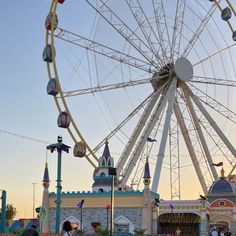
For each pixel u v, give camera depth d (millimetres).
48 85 64938
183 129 74750
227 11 78688
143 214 69938
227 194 70375
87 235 57875
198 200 70375
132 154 70562
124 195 71750
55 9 66062
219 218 69750
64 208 74500
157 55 72812
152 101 71688
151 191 70938
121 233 61344
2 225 49781
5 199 50531
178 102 74625
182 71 73062
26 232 18578
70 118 64875
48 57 65125
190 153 74812
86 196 73938
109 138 68500
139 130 70438
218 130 74000
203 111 74250
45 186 75938
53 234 50000
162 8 73750
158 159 68938
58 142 55781
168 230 72438
